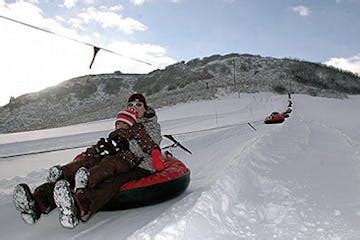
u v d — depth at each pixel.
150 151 4.75
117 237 3.91
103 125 38.53
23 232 4.22
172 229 3.57
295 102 63.62
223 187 5.15
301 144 10.51
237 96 79.00
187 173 5.46
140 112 4.99
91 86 146.75
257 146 9.66
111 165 4.34
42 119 116.00
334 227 3.87
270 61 139.62
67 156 12.59
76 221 3.67
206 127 23.45
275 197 5.04
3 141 21.73
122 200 4.60
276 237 3.70
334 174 6.30
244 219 4.26
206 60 151.50
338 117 30.38
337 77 134.25
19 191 3.72
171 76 138.00
